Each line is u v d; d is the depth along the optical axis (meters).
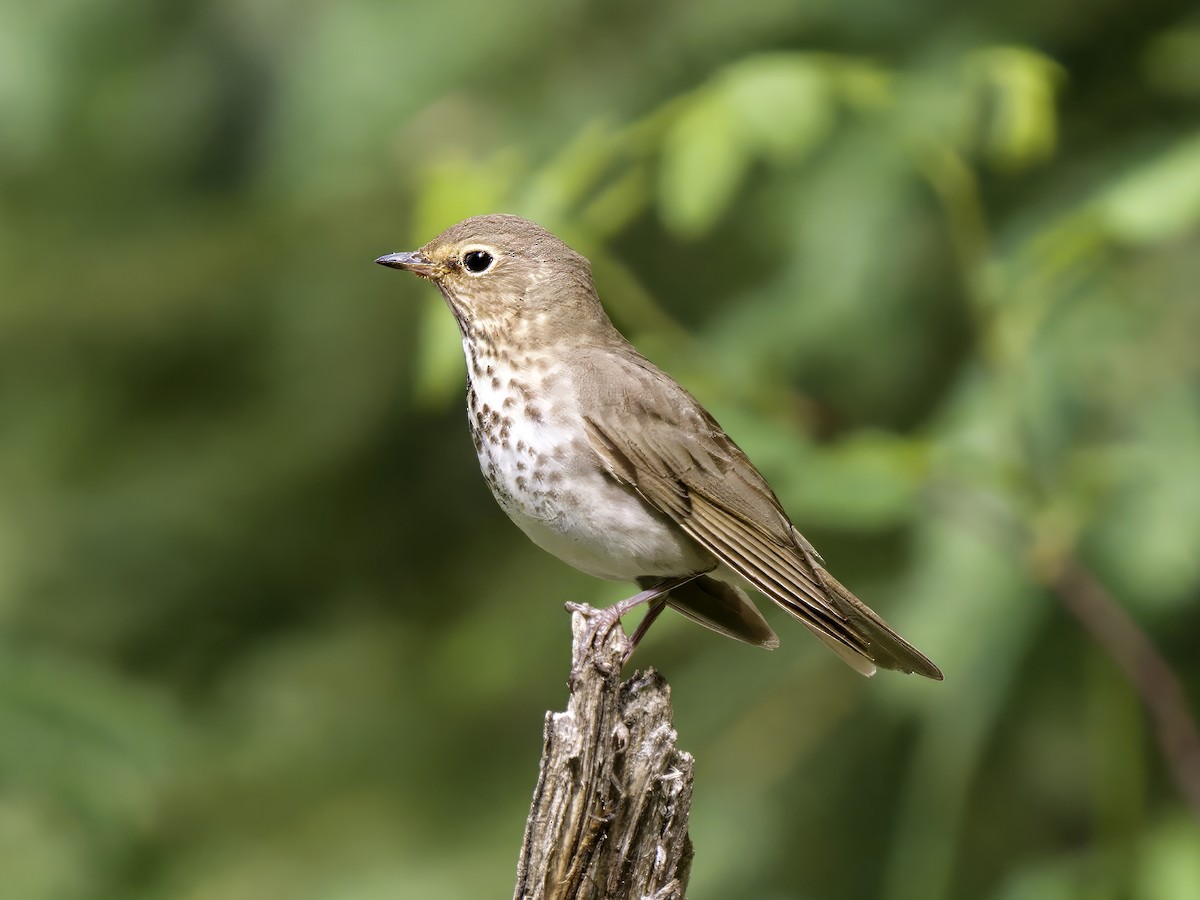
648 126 8.56
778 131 8.26
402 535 13.09
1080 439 9.67
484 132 11.83
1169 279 10.19
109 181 12.84
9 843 11.19
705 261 11.80
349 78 11.80
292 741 12.52
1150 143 10.33
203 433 13.24
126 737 10.04
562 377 8.30
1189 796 8.62
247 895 11.50
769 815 10.58
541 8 11.70
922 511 9.30
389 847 11.70
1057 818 10.50
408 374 12.56
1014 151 8.36
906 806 10.19
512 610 11.83
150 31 12.30
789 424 9.13
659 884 6.53
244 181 12.49
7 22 12.23
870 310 10.70
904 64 10.67
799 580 8.04
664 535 8.19
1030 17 10.59
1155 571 9.22
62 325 12.89
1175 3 10.48
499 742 12.15
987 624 9.39
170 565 13.09
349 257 12.50
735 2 11.19
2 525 13.04
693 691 10.94
